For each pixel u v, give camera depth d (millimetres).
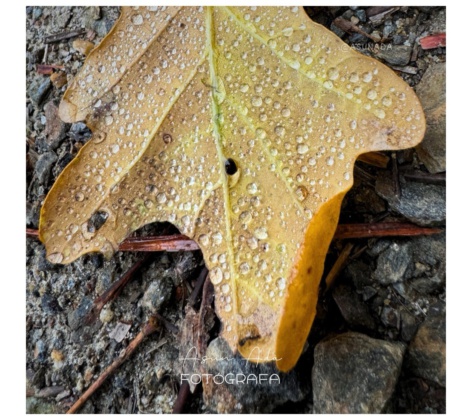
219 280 107
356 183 125
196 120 116
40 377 132
